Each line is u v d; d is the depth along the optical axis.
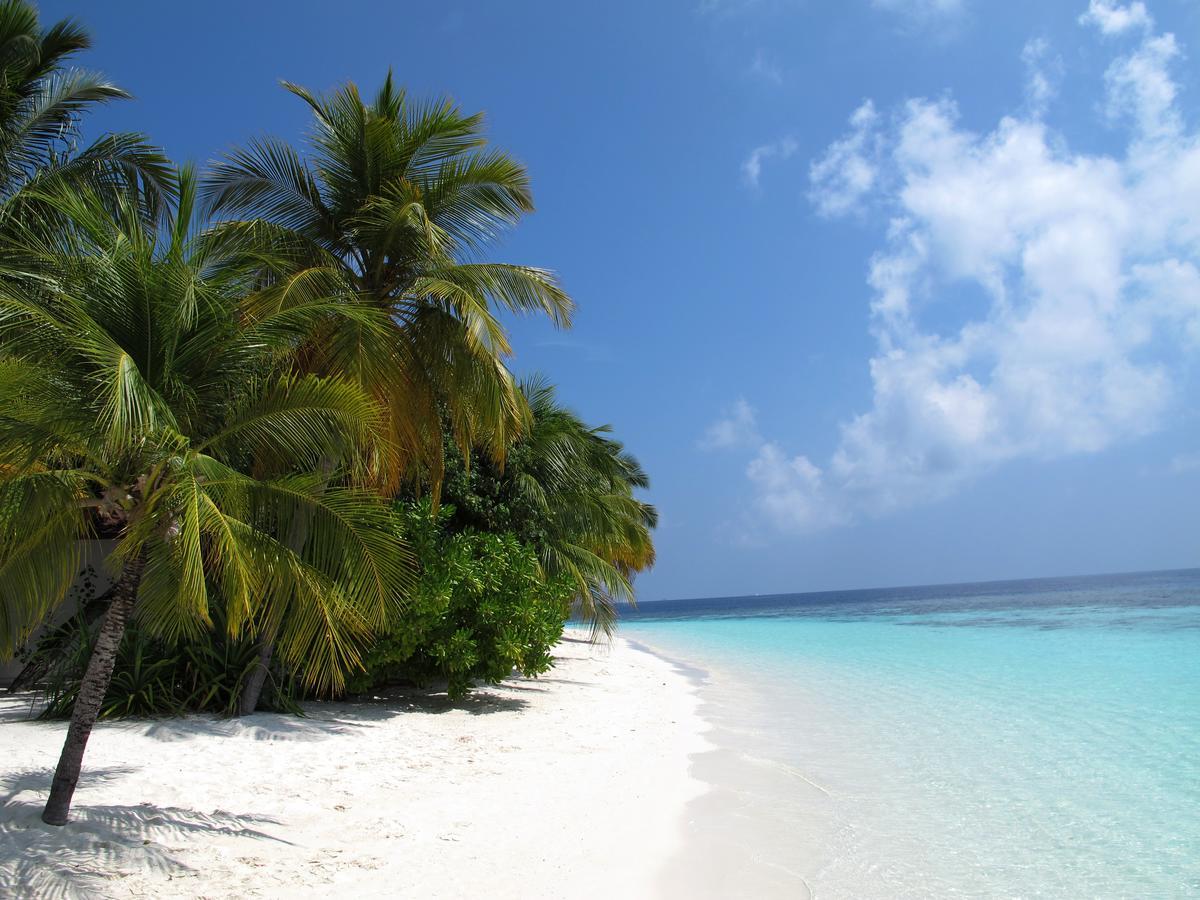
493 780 7.45
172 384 5.32
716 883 5.05
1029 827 6.36
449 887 4.71
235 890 4.45
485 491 16.52
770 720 11.89
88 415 5.07
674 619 81.12
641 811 6.66
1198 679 15.11
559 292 12.17
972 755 9.09
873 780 7.96
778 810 6.84
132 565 5.29
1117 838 6.07
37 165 11.85
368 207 11.16
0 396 4.78
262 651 9.80
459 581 11.42
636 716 12.09
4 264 5.84
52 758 6.95
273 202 11.88
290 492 5.80
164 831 5.22
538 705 12.77
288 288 9.87
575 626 44.88
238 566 4.95
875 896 4.93
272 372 6.16
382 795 6.68
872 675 17.95
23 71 11.97
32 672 10.60
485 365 11.30
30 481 5.04
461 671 11.77
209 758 7.54
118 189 11.47
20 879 4.22
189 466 5.14
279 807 6.11
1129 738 9.85
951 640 28.05
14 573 5.20
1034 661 19.34
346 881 4.71
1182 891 5.02
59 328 4.92
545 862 5.25
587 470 20.05
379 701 12.14
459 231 12.61
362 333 10.01
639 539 26.47
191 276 5.41
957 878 5.25
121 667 9.27
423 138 11.98
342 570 6.15
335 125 11.81
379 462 9.61
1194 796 7.23
